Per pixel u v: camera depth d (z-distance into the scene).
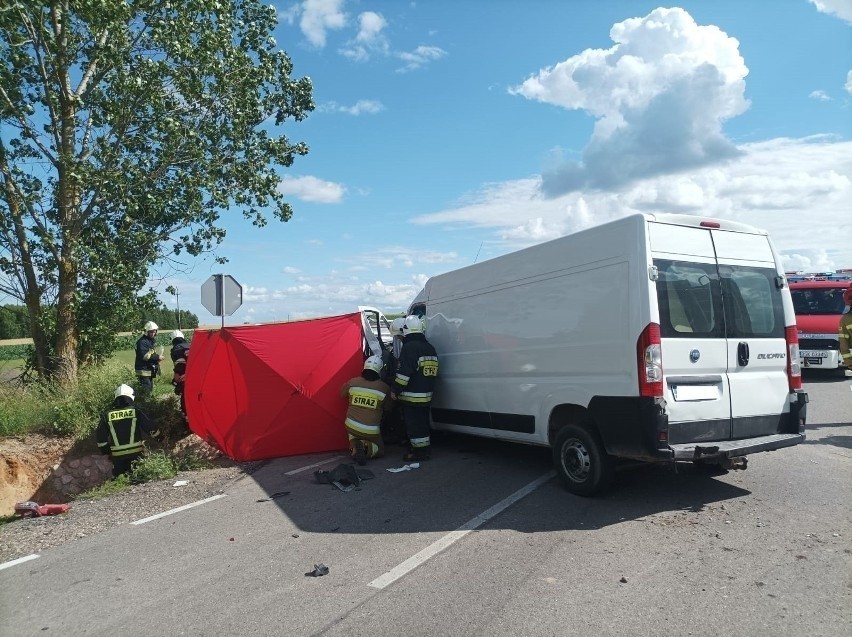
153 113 12.91
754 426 5.54
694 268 5.39
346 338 9.20
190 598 4.09
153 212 13.02
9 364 13.00
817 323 13.62
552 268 6.18
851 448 7.22
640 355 5.05
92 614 3.95
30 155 12.80
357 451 7.84
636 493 5.82
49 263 12.65
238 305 12.02
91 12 11.09
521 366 6.63
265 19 14.99
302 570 4.45
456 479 6.77
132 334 13.90
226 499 6.72
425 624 3.50
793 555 4.18
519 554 4.46
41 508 6.75
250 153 14.28
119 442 8.34
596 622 3.41
